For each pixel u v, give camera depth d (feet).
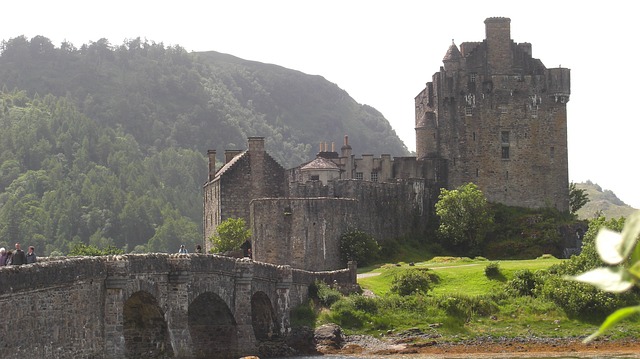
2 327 135.74
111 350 176.76
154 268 202.49
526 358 261.65
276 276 283.38
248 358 198.80
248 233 438.81
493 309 312.29
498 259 492.13
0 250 175.83
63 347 157.99
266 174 475.72
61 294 158.30
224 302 240.94
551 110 554.87
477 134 552.00
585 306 306.35
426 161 551.18
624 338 289.12
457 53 558.15
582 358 257.14
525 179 551.59
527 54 559.38
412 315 304.71
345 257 425.28
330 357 267.18
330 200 423.23
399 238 500.33
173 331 207.72
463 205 502.79
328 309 302.25
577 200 618.03
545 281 327.06
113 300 179.83
